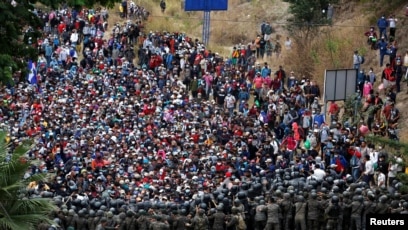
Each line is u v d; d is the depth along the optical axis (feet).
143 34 490.90
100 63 448.24
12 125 370.32
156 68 457.27
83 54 469.57
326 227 288.92
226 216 284.41
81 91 412.77
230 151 349.61
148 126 375.86
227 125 377.50
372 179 331.98
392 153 344.90
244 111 407.03
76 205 281.95
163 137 359.25
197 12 582.76
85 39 479.82
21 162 192.44
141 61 467.52
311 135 360.48
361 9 515.91
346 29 496.64
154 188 304.30
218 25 568.82
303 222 287.89
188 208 285.43
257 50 499.92
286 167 333.83
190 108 400.26
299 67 479.00
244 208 287.89
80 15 491.31
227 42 558.15
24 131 361.30
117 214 282.56
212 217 283.79
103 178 310.65
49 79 428.15
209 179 318.86
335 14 523.70
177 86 429.38
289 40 499.92
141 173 327.26
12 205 189.98
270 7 575.79
